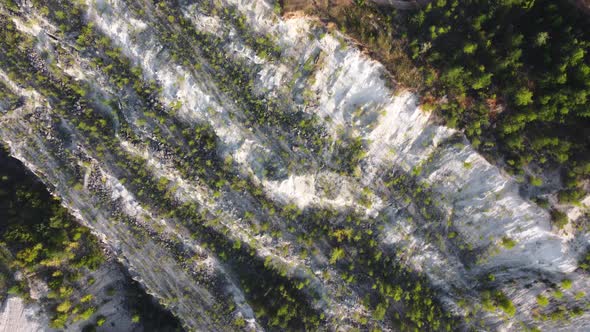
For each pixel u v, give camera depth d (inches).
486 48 1663.4
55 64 2186.3
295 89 1959.9
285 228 2116.1
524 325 1934.1
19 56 2204.7
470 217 1951.3
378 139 1961.1
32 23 2113.7
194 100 2063.2
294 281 2202.3
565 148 1664.6
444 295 2059.5
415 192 2004.2
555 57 1605.6
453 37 1728.6
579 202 1695.4
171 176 2164.1
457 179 1937.7
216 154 2129.7
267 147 2041.1
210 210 2183.8
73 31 2094.0
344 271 2095.2
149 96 2112.5
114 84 2135.8
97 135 2237.9
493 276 1952.5
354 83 1877.5
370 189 2030.0
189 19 1987.0
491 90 1732.3
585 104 1589.6
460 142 1868.8
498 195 1867.6
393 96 1846.7
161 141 2138.3
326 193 2049.7
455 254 2012.8
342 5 1787.6
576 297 1817.2
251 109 2039.9
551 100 1643.7
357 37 1787.6
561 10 1614.2
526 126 1750.7
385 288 2046.0
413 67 1784.0
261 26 1900.8
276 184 2034.9
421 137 1927.9
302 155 2027.6
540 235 1823.3
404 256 2075.5
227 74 2027.6
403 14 1777.8
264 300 2197.3
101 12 2046.0
